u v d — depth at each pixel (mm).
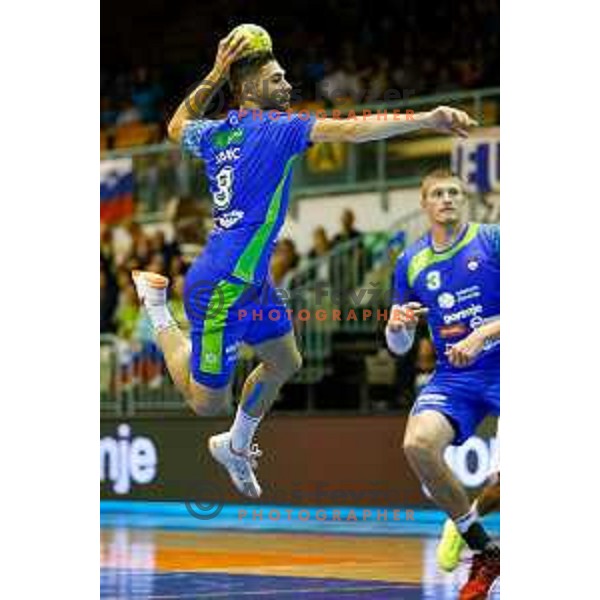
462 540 17547
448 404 16672
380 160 35000
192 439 33438
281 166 15461
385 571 20391
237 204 15680
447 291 16984
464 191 17391
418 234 34406
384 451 31094
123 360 37469
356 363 34688
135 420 34500
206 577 19578
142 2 37781
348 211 35375
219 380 15891
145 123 38312
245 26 16000
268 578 19391
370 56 35344
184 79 37406
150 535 27672
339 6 35781
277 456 32250
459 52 34438
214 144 15914
